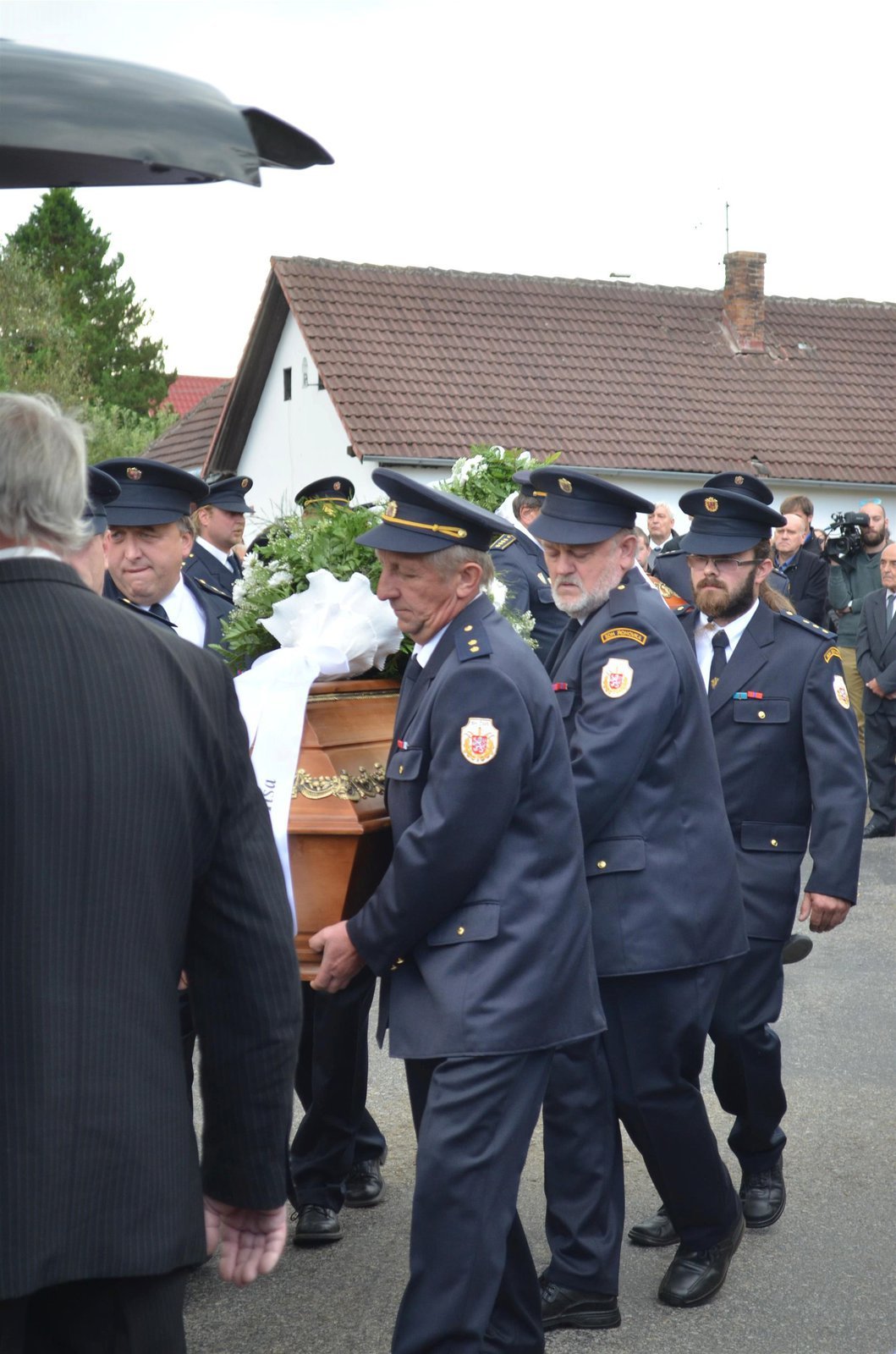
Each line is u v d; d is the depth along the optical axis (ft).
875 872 29.60
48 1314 6.39
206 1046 7.07
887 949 23.90
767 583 14.60
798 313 90.99
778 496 80.59
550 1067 11.34
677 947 11.78
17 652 6.42
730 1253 12.54
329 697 11.68
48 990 6.13
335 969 10.39
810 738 13.91
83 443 6.94
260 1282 12.91
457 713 10.05
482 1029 9.81
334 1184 13.69
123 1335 6.32
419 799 10.36
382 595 10.65
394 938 10.11
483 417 75.46
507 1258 10.26
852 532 37.27
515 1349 10.32
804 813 14.12
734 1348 11.61
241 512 22.74
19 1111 6.03
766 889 13.78
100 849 6.32
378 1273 13.07
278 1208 7.18
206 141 5.34
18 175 6.17
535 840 10.23
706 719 12.32
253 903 6.98
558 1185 11.97
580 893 10.39
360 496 76.69
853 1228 13.78
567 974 10.17
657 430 78.89
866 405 85.20
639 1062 11.92
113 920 6.33
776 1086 13.80
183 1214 6.42
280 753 11.16
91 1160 6.12
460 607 10.55
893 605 33.78
